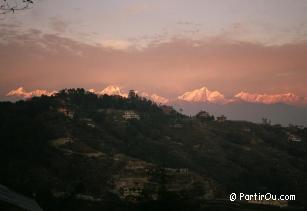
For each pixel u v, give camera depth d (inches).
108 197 2918.3
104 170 3683.6
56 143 4229.8
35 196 1900.8
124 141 5177.2
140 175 3602.4
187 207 1499.8
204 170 4463.6
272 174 4485.7
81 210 2108.8
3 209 991.0
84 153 4121.6
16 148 3545.8
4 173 2485.2
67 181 3169.3
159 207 1440.7
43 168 3221.0
